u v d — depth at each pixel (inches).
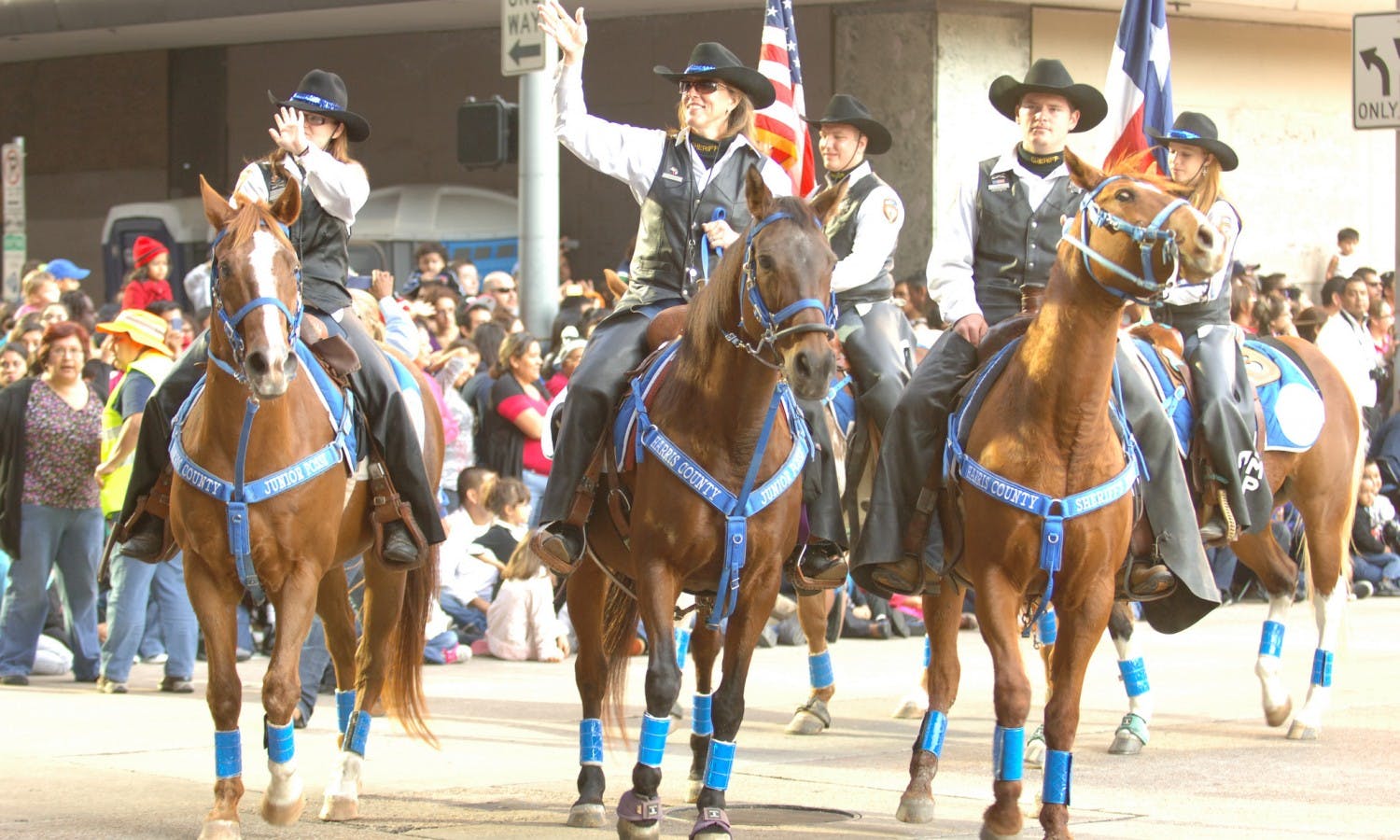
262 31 1094.4
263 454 335.6
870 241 458.0
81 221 1229.7
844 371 469.1
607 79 1036.5
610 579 368.2
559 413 388.5
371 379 374.9
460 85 1091.3
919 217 949.8
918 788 369.4
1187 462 450.3
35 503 576.7
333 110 394.3
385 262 1009.5
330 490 348.5
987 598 333.4
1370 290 997.8
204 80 1173.7
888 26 952.3
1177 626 394.3
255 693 550.9
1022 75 971.9
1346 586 502.3
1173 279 313.9
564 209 1062.4
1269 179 1115.3
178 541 350.6
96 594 591.5
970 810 383.6
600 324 375.2
